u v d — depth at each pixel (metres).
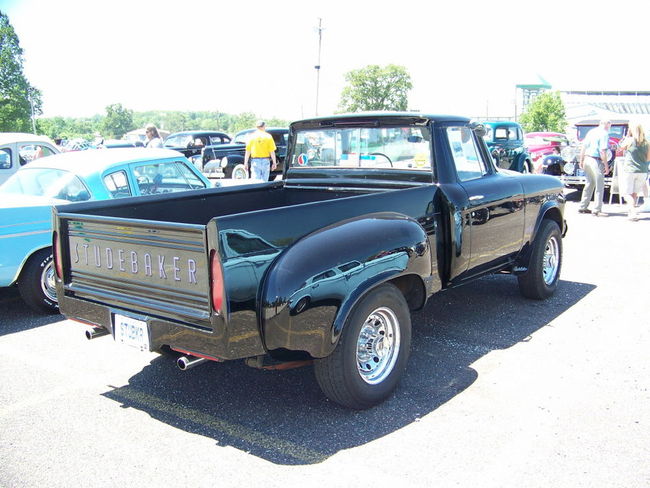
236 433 3.31
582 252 7.75
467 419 3.38
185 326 3.05
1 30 65.25
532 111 51.59
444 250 4.27
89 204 3.83
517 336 4.70
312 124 5.08
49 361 4.39
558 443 3.11
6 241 5.02
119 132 146.12
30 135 9.36
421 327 4.93
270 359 3.22
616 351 4.36
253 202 5.07
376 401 3.51
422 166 4.43
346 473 2.88
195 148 18.05
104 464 3.01
